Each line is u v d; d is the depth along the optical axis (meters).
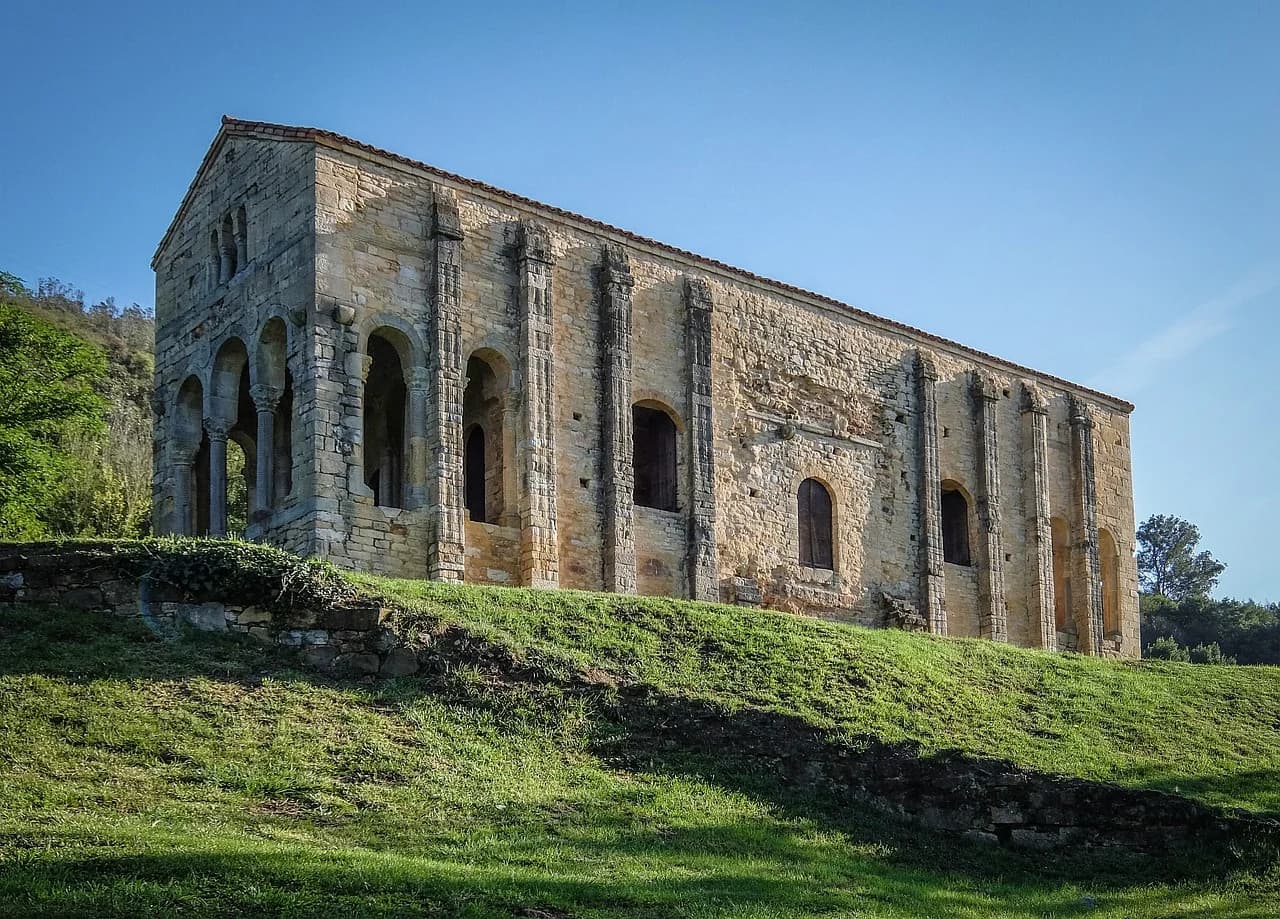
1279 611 103.69
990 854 22.94
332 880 16.39
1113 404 54.25
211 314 38.22
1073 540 51.25
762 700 25.75
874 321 46.12
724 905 17.61
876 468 45.25
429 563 34.12
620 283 39.06
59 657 22.66
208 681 22.89
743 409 41.94
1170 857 22.75
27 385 43.19
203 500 40.53
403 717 23.12
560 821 20.61
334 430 33.53
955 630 46.62
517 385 36.75
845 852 21.64
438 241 35.78
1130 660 35.72
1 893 15.05
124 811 18.34
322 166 34.72
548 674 25.17
